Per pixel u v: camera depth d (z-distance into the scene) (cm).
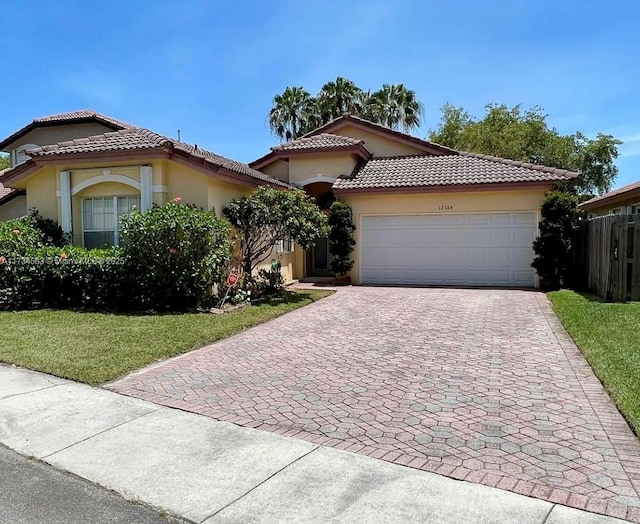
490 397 589
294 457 440
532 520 339
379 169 1961
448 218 1758
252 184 1520
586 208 2222
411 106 3600
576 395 591
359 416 535
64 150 1405
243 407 566
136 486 396
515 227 1697
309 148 1908
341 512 352
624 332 856
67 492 389
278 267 1606
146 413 549
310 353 809
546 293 1502
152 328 965
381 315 1152
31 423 524
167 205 1205
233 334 960
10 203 2048
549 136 3678
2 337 888
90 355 769
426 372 693
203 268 1180
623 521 337
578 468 413
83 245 1453
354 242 1817
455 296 1456
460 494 374
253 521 344
